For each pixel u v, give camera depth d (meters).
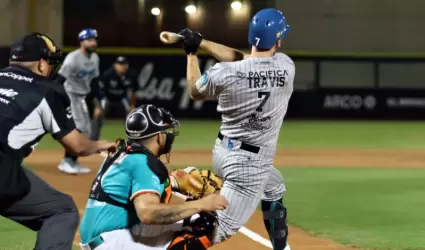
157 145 8.07
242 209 9.07
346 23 50.06
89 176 19.83
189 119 41.88
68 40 47.38
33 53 8.71
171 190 8.25
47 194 8.79
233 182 9.06
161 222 7.50
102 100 23.02
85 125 20.50
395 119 43.97
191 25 48.09
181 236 8.15
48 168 21.36
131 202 7.73
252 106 8.92
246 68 8.91
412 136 33.97
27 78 8.59
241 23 48.09
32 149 8.67
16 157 8.43
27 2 46.28
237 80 8.87
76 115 20.30
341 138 32.56
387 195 17.78
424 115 43.97
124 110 23.69
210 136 32.38
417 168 22.88
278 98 9.05
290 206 16.11
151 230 7.94
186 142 29.53
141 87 41.19
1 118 8.26
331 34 50.06
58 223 8.73
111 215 7.81
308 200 16.92
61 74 19.88
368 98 43.84
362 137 33.19
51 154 25.17
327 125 39.81
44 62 8.83
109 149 8.34
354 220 14.58
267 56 9.17
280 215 10.20
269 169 9.22
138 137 7.95
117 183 7.77
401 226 14.00
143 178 7.64
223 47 9.92
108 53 40.53
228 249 11.81
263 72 8.92
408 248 12.14
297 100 43.62
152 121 7.94
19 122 8.33
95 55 20.42
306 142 30.58
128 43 47.88
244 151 9.07
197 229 8.30
